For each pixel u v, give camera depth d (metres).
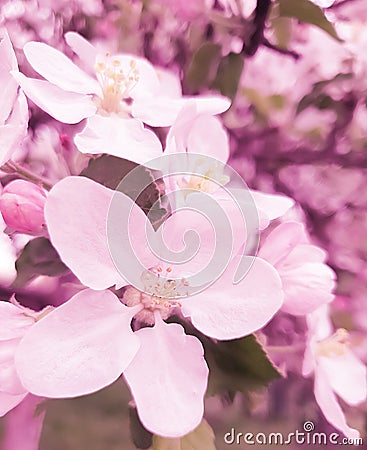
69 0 0.31
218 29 0.28
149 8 0.30
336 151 0.32
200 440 0.21
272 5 0.27
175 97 0.24
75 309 0.19
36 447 0.24
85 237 0.19
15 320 0.19
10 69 0.20
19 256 0.20
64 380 0.18
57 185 0.18
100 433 0.27
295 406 0.26
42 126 0.23
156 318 0.20
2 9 0.30
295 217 0.33
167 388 0.19
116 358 0.19
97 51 0.24
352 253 0.35
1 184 0.21
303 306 0.21
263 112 0.33
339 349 0.25
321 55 0.33
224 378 0.21
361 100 0.32
